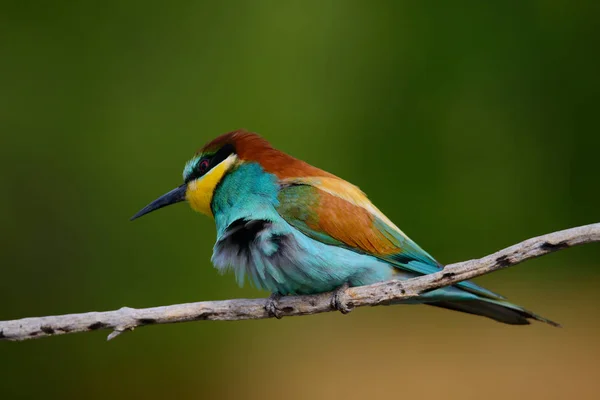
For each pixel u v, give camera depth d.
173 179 13.59
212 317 6.98
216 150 8.20
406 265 7.81
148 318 6.69
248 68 14.06
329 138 13.89
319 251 7.50
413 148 14.05
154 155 13.70
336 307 7.17
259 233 7.52
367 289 6.98
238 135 8.17
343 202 7.73
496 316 7.64
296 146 13.78
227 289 12.80
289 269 7.47
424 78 14.27
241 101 13.93
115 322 6.60
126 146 13.67
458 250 13.90
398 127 14.09
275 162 7.97
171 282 12.93
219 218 8.11
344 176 13.83
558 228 14.08
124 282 13.00
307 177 7.88
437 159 14.07
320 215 7.59
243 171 7.93
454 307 7.77
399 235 7.84
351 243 7.63
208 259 12.92
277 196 7.67
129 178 13.52
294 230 7.57
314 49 14.20
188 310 6.82
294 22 14.24
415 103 14.20
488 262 6.14
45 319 6.52
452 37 14.35
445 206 13.98
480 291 7.34
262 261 7.50
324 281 7.49
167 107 13.91
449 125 14.19
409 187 13.98
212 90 14.00
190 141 13.80
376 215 7.86
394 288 6.75
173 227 13.10
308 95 14.02
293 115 13.93
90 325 6.55
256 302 7.23
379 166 13.95
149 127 13.80
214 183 8.05
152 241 13.12
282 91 13.99
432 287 6.46
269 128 13.85
